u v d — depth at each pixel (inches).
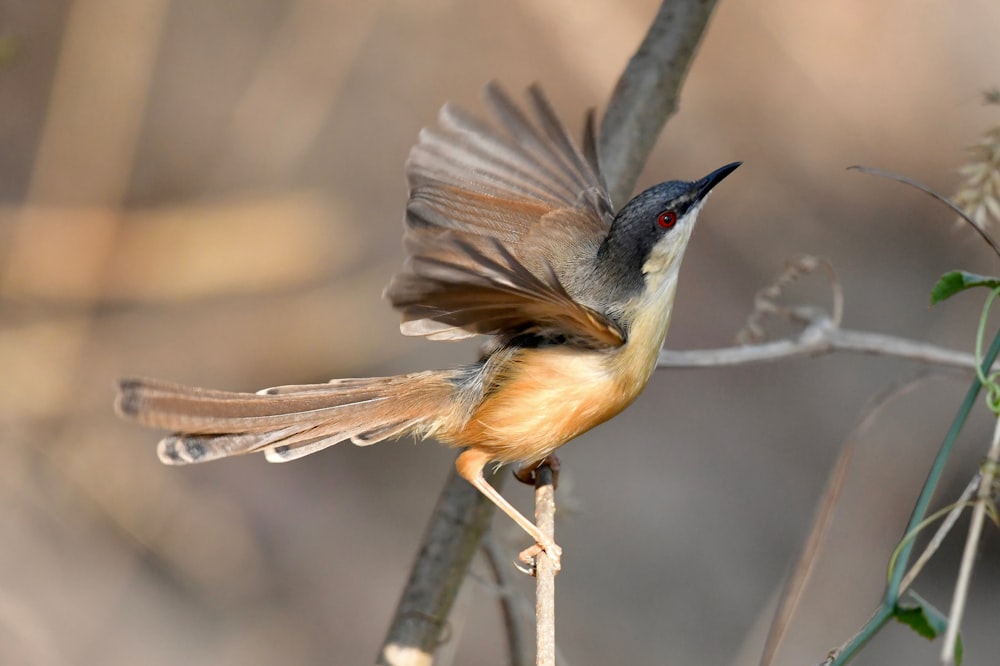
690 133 620.1
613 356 251.1
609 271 259.1
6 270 457.4
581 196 277.4
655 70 288.4
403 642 261.6
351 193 585.0
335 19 541.0
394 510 558.3
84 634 431.8
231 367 489.4
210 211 497.4
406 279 193.0
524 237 264.2
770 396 607.5
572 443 596.7
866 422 269.3
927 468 483.2
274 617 492.4
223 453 240.8
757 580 558.3
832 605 446.6
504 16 622.8
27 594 431.8
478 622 524.4
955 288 196.7
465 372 261.1
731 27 621.9
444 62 620.4
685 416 607.5
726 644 540.1
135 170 525.7
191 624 466.9
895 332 577.6
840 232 609.9
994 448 175.2
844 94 617.6
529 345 252.8
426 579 265.1
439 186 261.7
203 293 485.4
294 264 501.0
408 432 264.5
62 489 447.5
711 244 619.2
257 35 607.5
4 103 557.3
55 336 452.1
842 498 476.7
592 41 589.3
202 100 572.7
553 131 275.7
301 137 544.4
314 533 530.3
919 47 612.7
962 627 518.6
